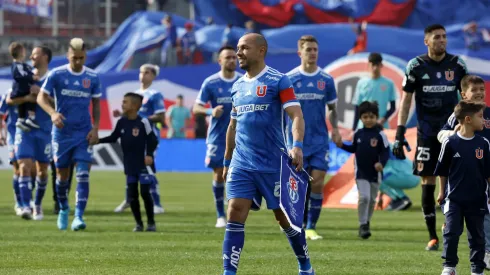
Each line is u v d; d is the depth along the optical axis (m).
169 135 67.62
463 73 22.84
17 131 31.31
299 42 27.02
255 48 16.62
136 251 22.30
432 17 82.62
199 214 34.50
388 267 19.81
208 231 27.69
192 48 79.00
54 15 91.56
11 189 48.66
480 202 17.80
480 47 79.69
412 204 40.56
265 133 16.50
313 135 26.66
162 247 23.23
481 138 17.89
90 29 92.31
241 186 16.44
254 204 16.69
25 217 31.41
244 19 84.06
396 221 32.03
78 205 27.52
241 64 16.75
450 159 17.95
